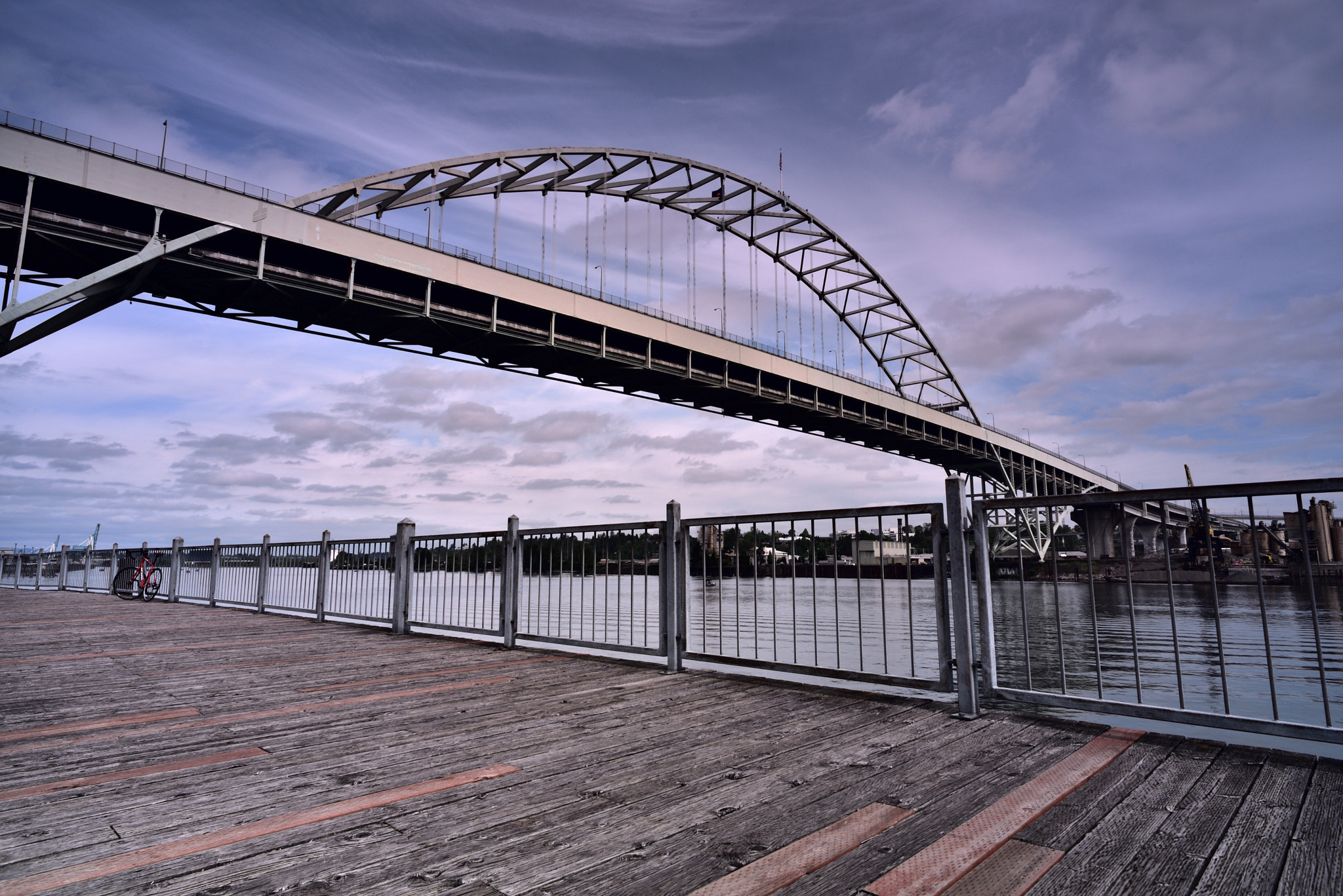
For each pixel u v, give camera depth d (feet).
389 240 99.25
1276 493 10.80
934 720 13.14
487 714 13.84
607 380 151.02
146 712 14.25
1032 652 57.41
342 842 7.57
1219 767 10.07
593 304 127.13
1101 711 12.26
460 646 25.14
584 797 8.95
